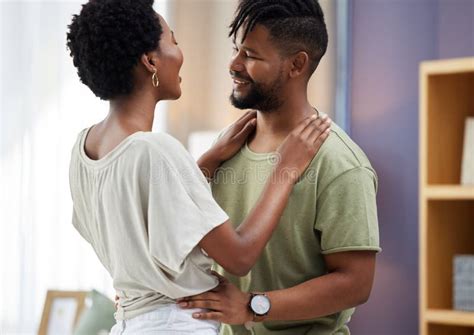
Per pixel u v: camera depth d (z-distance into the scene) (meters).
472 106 5.84
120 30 2.62
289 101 3.10
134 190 2.54
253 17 2.98
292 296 2.85
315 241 3.04
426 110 5.58
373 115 6.53
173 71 2.76
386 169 6.48
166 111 6.88
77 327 4.88
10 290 7.00
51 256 6.95
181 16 6.88
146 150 2.55
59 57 7.04
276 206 2.76
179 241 2.50
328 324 3.12
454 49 6.23
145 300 2.64
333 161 2.98
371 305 6.47
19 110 7.08
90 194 2.72
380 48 6.52
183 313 2.63
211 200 2.58
